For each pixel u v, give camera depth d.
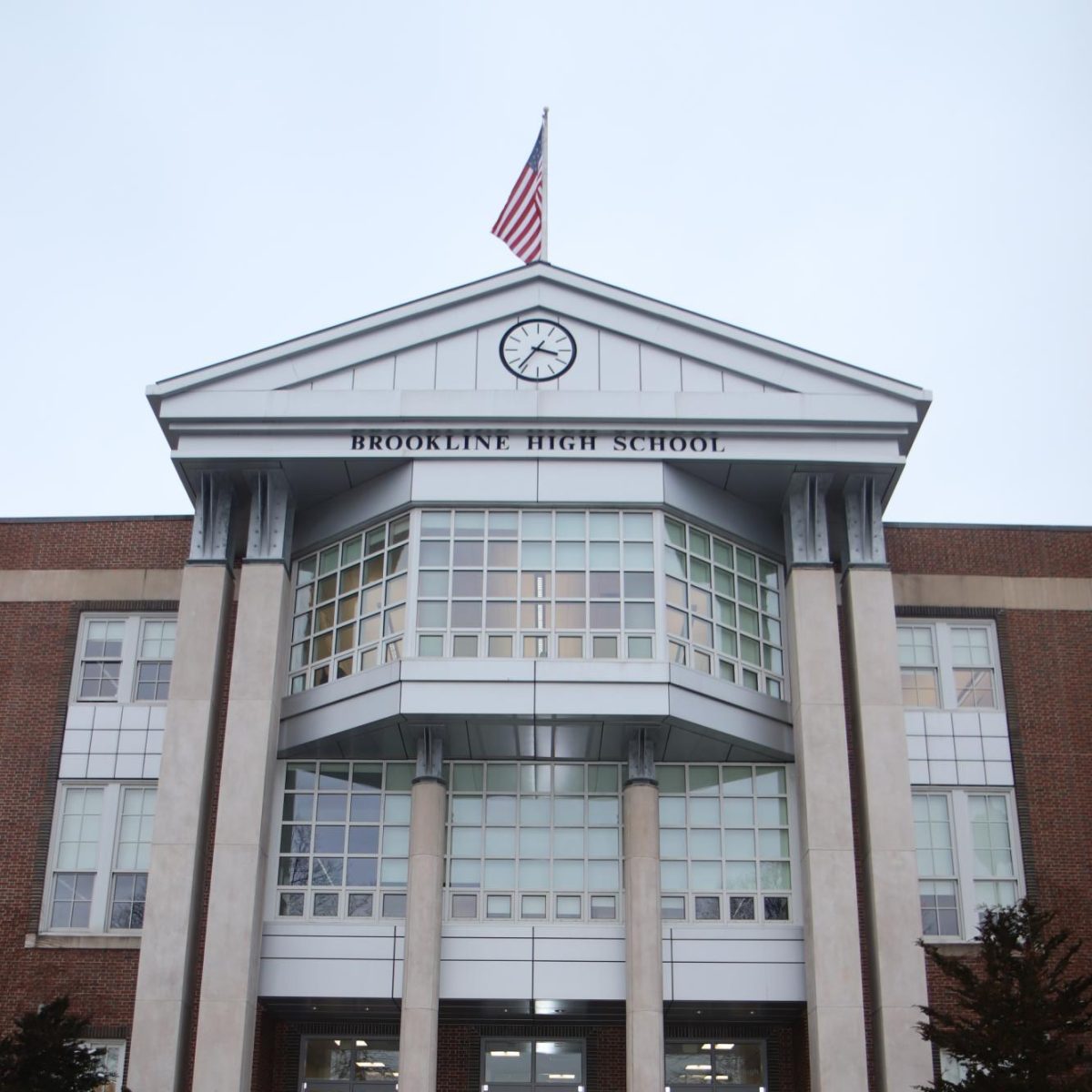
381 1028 31.61
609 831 30.89
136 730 33.19
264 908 30.16
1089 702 33.44
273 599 31.70
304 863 30.69
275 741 31.14
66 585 34.44
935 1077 28.34
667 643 30.25
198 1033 28.20
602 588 30.70
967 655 34.00
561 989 29.20
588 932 29.75
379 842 30.81
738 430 31.48
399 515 31.61
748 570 32.59
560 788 31.25
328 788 31.28
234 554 33.16
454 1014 30.64
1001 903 31.70
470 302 32.69
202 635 31.75
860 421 31.44
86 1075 26.25
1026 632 34.00
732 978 29.56
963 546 34.62
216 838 29.66
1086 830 32.28
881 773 30.53
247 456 31.55
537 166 34.59
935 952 26.02
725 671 31.28
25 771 32.81
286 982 29.48
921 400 31.61
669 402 31.58
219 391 31.80
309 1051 31.55
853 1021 28.19
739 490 32.56
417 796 29.89
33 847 32.06
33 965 30.89
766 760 31.50
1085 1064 27.02
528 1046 31.45
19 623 34.16
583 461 31.55
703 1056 31.55
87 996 30.56
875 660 31.41
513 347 32.38
